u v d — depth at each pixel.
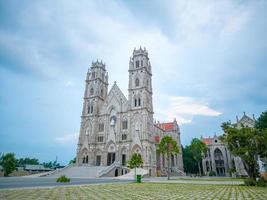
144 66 96.44
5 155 74.19
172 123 123.62
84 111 101.62
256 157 36.75
